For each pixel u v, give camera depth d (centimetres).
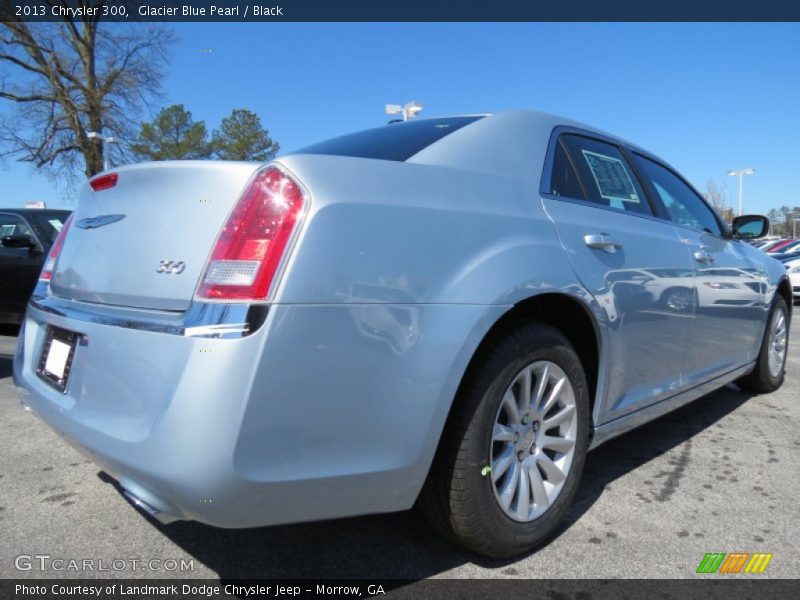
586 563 211
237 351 150
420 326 175
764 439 346
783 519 246
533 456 217
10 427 350
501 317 207
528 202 225
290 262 156
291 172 163
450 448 191
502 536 201
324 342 159
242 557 213
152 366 159
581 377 231
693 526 239
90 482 275
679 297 289
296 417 157
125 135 2620
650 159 329
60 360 198
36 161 2583
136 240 184
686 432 358
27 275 650
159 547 219
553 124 265
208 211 170
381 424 170
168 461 150
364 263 167
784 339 459
